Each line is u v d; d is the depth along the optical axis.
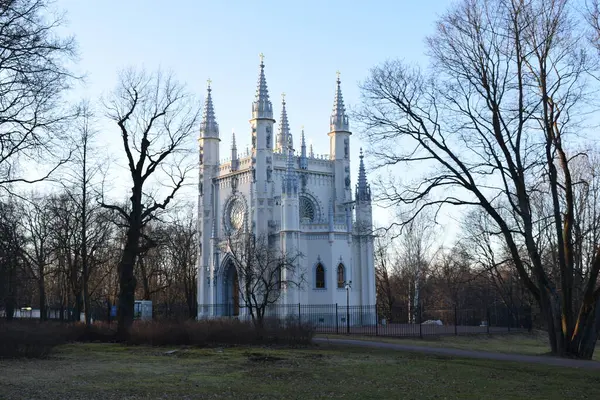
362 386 28.05
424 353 41.12
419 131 44.91
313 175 107.19
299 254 93.19
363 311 99.69
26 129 32.78
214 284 108.75
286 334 46.00
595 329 43.53
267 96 105.56
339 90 111.75
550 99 43.31
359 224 102.50
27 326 41.06
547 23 42.69
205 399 24.42
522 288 85.69
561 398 25.48
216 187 113.38
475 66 43.91
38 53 30.28
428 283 129.50
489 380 29.94
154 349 42.84
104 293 118.62
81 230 77.62
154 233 81.50
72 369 31.67
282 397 25.12
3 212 61.66
